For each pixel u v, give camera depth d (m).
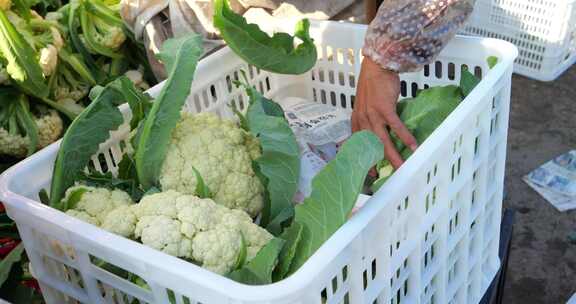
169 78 0.94
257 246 0.90
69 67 1.82
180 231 0.86
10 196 0.87
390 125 1.11
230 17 1.12
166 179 1.03
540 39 3.03
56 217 0.81
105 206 0.96
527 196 2.40
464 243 1.05
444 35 1.09
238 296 0.63
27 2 1.76
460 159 0.95
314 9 1.79
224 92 1.34
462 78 1.16
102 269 0.81
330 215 0.77
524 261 2.12
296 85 1.52
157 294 0.74
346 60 1.39
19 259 1.19
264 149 0.99
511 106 2.97
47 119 1.71
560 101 2.97
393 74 1.13
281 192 1.00
